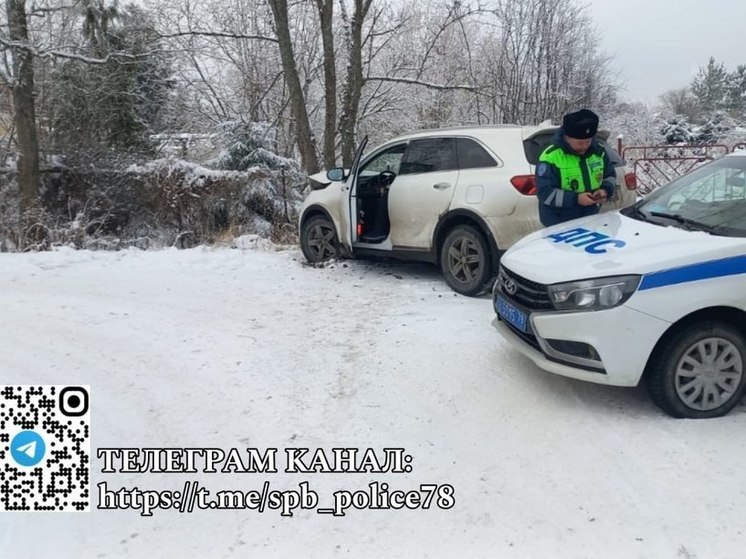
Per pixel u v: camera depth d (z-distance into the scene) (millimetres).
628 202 6297
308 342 5207
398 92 17469
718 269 3658
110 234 12352
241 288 6934
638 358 3656
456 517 2961
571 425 3730
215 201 11938
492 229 6035
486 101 19859
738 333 3729
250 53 16484
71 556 2801
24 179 12070
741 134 23656
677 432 3598
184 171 12047
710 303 3609
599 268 3795
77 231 10680
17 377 4617
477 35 20094
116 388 4430
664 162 14562
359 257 8070
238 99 17188
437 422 3842
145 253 8789
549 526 2869
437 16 17250
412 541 2812
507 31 20078
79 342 5336
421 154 6852
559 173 5141
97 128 15078
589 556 2668
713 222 4117
